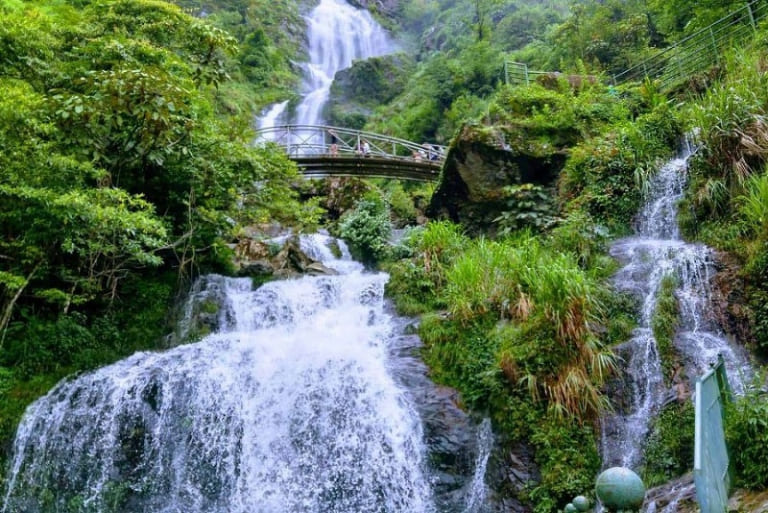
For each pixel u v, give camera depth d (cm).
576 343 596
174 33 1057
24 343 730
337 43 4469
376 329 801
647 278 690
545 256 741
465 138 1040
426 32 4416
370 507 613
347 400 683
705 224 747
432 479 599
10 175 679
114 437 670
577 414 566
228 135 1016
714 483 333
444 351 697
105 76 770
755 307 584
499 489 557
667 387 567
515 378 602
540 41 2808
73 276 779
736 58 998
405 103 2991
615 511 253
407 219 1352
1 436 648
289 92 3506
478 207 1019
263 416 696
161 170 923
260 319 909
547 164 1006
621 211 861
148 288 883
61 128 766
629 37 1944
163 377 708
